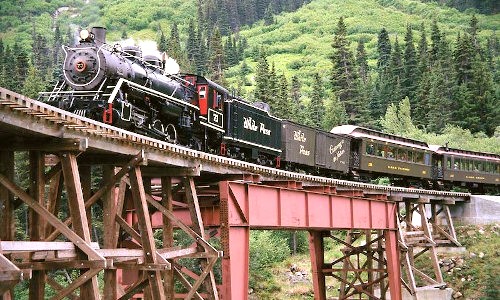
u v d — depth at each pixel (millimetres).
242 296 21656
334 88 96688
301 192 26531
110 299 16406
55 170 16125
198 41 145500
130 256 17250
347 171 43812
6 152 15258
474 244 45344
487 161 58312
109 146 16562
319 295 33906
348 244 35094
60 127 14883
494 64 131625
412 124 87812
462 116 93125
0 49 123750
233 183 21625
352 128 45594
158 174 20625
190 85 26625
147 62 24312
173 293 20672
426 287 39062
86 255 14875
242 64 160375
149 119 23156
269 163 34375
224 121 28500
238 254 21609
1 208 14953
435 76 95750
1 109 13102
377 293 41594
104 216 17719
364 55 138500
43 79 94062
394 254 33969
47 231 17516
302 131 37906
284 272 50094
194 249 20188
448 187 55344
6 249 12938
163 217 20875
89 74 21391
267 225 23719
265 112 33062
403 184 50625
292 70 168125
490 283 40625
